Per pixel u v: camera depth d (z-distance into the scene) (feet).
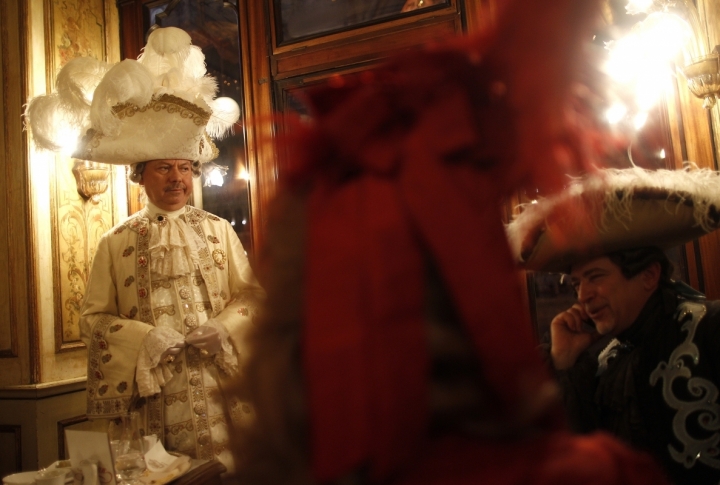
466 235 0.94
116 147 6.88
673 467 2.92
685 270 6.77
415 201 0.95
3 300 8.01
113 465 4.22
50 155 8.28
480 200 0.99
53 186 8.29
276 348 1.03
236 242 7.66
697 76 5.98
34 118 7.25
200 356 6.79
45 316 8.02
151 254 6.95
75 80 7.38
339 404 0.88
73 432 4.40
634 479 1.01
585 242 2.86
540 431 1.04
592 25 1.00
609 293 3.11
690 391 2.92
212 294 7.11
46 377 7.93
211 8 9.38
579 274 3.17
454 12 7.95
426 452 0.95
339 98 1.20
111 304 7.07
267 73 8.91
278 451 1.00
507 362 0.92
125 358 6.49
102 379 6.56
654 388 3.05
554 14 0.99
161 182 7.14
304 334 0.97
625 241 2.95
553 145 1.00
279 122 1.25
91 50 9.34
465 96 1.05
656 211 2.74
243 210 8.92
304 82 8.70
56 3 8.71
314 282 0.95
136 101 6.69
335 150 1.12
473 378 0.96
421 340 0.90
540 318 7.32
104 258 7.13
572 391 3.38
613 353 3.44
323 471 0.88
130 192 9.66
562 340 3.46
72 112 7.29
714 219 2.75
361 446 0.86
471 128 1.01
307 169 1.13
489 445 0.97
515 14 1.02
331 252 0.95
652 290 3.16
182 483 4.55
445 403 0.93
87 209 8.84
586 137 1.07
